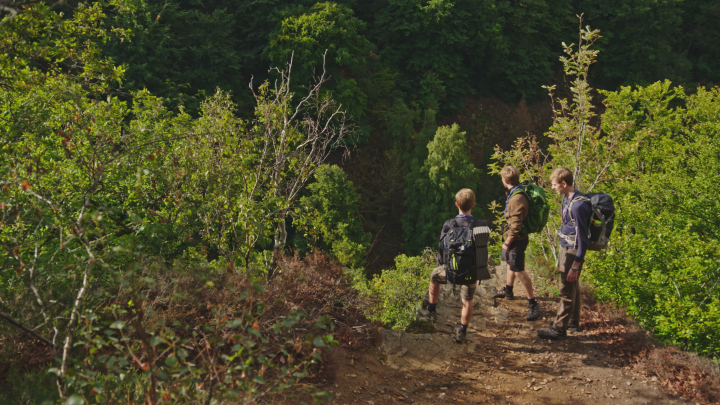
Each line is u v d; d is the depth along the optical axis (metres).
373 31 37.38
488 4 35.50
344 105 29.03
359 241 24.69
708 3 44.19
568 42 39.62
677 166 15.18
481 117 36.25
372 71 35.28
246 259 4.76
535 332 5.05
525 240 5.04
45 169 4.37
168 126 7.21
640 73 38.62
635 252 7.87
